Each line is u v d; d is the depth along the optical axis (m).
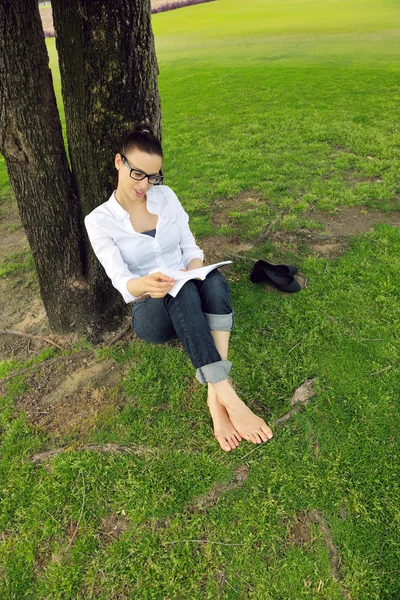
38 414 2.82
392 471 2.34
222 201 5.34
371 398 2.72
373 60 12.81
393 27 18.27
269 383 2.88
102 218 2.46
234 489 2.31
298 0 30.61
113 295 3.33
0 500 2.36
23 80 2.60
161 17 28.88
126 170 2.29
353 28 18.84
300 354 3.08
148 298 2.49
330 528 2.13
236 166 6.34
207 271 2.26
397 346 3.07
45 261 3.17
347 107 8.71
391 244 4.18
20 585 2.04
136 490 2.33
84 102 2.68
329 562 2.03
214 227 4.74
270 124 8.09
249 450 2.48
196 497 2.29
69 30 2.50
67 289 3.25
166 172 6.41
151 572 2.04
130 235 2.52
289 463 2.40
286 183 5.62
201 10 30.09
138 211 2.54
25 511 2.29
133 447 2.55
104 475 2.42
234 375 2.94
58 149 2.90
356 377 2.87
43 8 22.72
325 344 3.13
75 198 3.09
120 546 2.12
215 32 21.50
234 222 4.81
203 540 2.12
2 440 2.69
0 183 6.96
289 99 9.65
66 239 3.12
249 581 1.98
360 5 25.44
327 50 14.92
